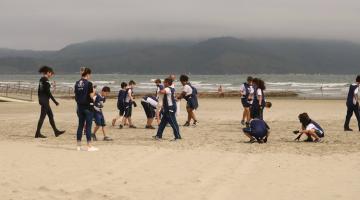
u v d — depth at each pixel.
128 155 10.66
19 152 11.02
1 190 7.42
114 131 16.52
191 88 18.36
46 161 9.84
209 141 13.41
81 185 7.81
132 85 17.89
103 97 13.81
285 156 10.70
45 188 7.54
